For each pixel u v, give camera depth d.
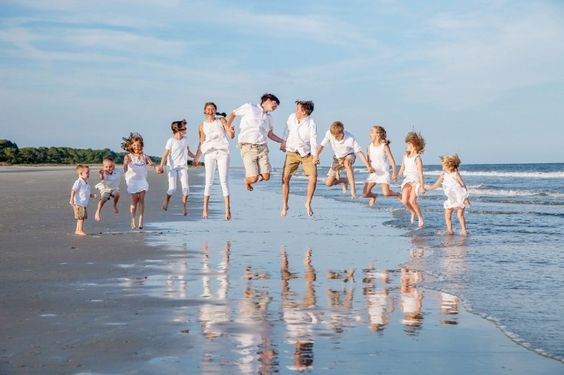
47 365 3.56
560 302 5.32
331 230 11.58
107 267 7.11
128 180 11.66
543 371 3.53
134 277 6.48
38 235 10.32
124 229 11.51
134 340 4.07
